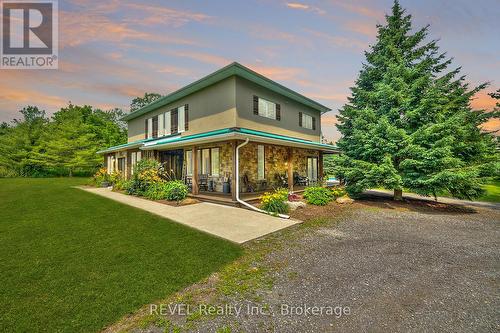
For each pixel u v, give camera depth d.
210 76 11.46
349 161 12.14
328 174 18.53
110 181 17.89
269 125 13.39
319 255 4.91
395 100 11.30
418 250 5.23
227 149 12.23
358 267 4.34
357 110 12.39
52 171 29.89
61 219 7.40
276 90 13.77
